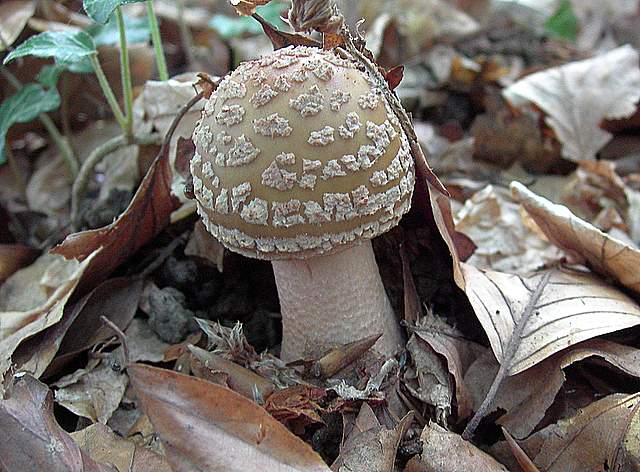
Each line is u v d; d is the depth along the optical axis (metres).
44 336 0.18
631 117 0.30
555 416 0.16
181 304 0.19
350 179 0.14
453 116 0.35
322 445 0.16
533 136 0.30
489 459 0.14
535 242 0.24
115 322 0.19
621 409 0.14
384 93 0.15
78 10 0.31
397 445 0.14
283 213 0.14
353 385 0.16
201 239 0.20
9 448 0.13
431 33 0.40
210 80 0.18
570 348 0.16
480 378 0.17
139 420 0.16
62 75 0.26
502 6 0.50
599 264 0.18
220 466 0.13
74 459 0.13
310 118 0.14
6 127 0.23
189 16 0.41
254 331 0.20
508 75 0.34
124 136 0.22
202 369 0.16
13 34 0.24
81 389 0.17
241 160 0.14
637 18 0.50
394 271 0.20
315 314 0.17
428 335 0.17
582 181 0.28
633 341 0.17
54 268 0.22
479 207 0.25
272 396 0.15
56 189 0.28
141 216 0.19
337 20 0.16
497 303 0.17
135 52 0.27
